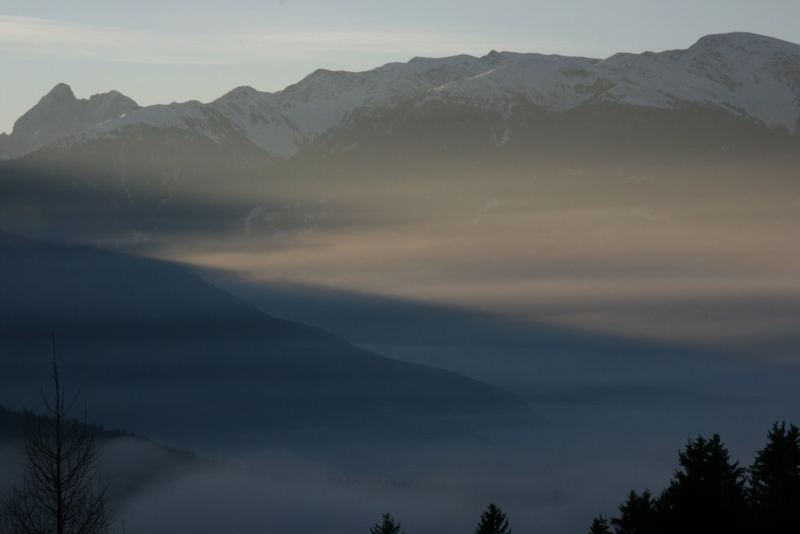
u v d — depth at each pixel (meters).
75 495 85.25
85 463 86.75
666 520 117.31
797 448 118.25
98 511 86.62
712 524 114.81
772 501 115.81
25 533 82.69
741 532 113.88
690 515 115.88
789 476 117.19
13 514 83.44
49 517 83.94
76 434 88.06
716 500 115.50
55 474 85.06
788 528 113.00
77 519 84.75
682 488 117.31
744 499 117.69
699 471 118.00
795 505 114.25
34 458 85.69
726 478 117.62
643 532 118.88
